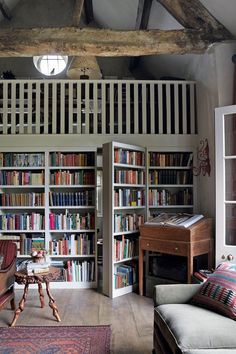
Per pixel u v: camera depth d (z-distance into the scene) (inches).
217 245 144.3
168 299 111.3
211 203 187.5
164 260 185.2
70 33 174.6
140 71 318.3
